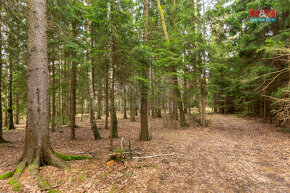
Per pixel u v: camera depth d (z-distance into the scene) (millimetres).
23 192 3242
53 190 3371
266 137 8531
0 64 8250
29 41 4285
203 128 11867
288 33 7703
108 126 15062
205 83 11859
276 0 7355
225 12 10656
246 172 4586
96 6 5551
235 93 14570
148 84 7566
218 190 3705
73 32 8555
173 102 12805
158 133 10469
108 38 5895
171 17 13016
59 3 6445
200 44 9859
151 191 3609
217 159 5574
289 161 5164
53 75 11305
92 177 3973
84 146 7387
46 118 4441
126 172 4340
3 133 11984
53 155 4461
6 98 12359
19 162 4266
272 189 3715
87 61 8789
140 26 8227
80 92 10242
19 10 5363
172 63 10188
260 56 10586
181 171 4609
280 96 7891
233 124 13789
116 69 6777
